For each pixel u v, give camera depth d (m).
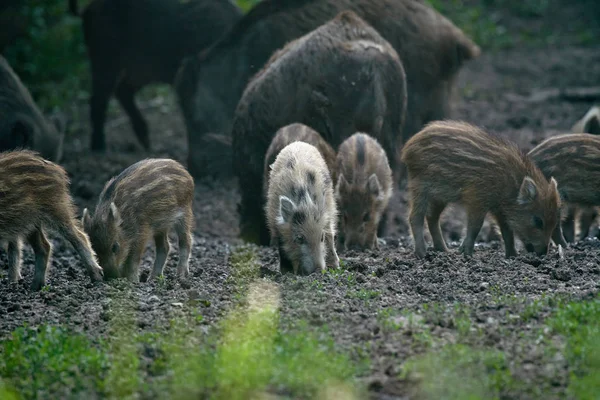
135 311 12.70
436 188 16.03
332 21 21.16
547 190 15.74
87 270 15.05
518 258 15.28
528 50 43.66
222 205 24.88
